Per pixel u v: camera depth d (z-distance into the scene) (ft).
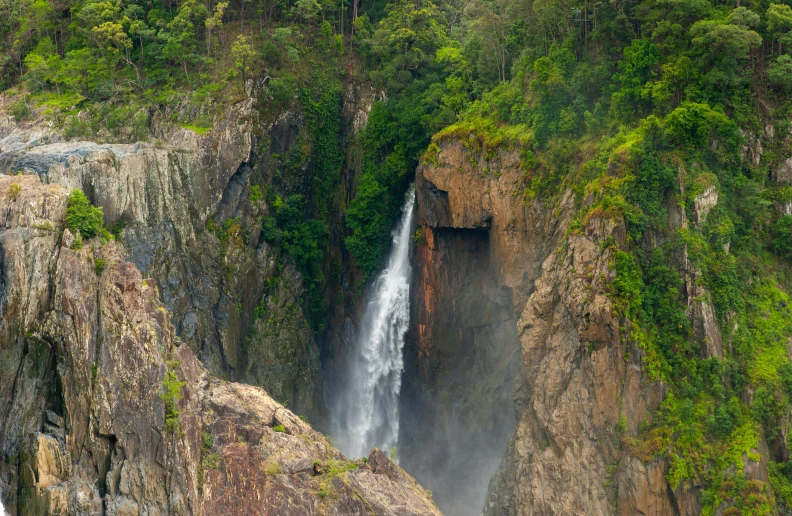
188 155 364.99
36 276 236.84
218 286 364.38
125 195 336.49
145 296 244.01
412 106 383.24
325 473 244.63
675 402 293.64
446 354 373.40
